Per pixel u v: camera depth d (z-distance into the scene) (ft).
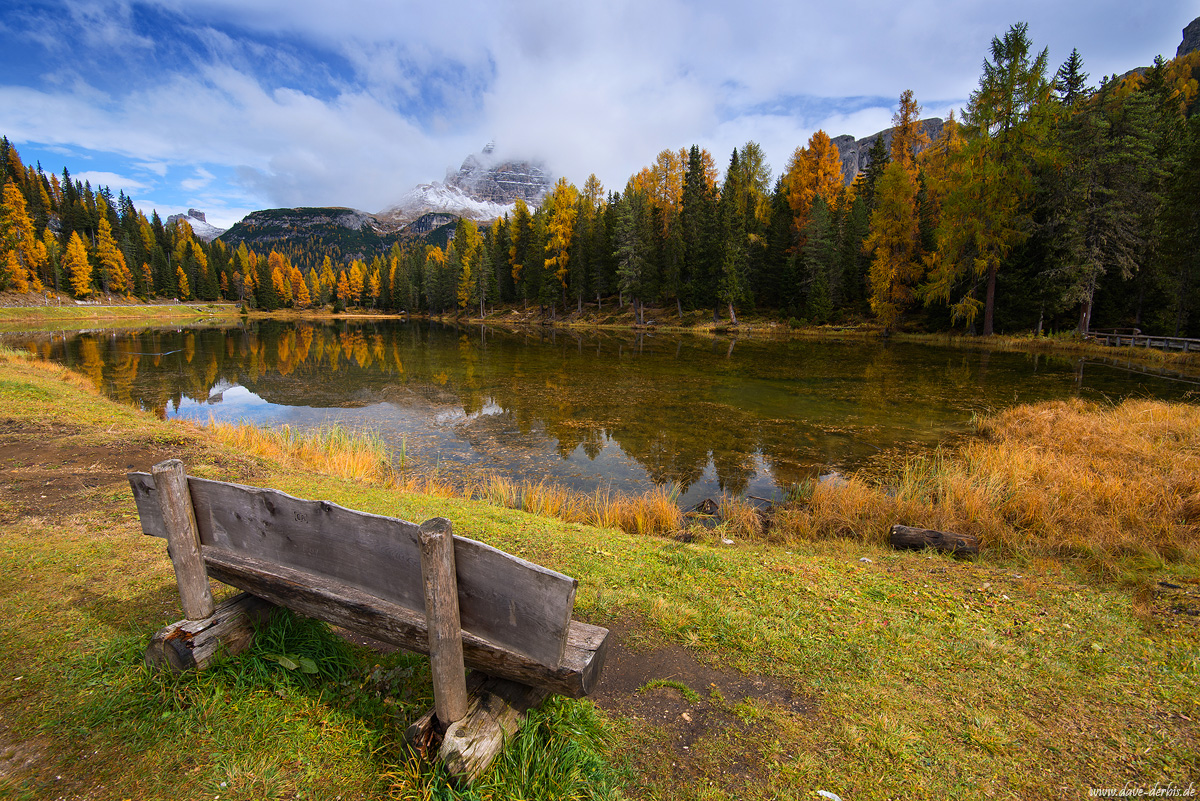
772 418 48.70
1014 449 31.04
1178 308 90.74
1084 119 90.68
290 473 26.23
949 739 8.55
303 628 9.18
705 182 181.88
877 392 60.75
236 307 355.36
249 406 54.39
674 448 39.06
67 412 33.88
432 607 6.44
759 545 20.30
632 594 13.66
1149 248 92.63
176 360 90.43
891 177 119.34
